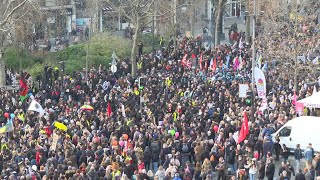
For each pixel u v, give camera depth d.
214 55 148.38
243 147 89.69
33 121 97.69
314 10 163.62
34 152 82.38
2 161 79.50
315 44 145.00
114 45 160.75
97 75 132.12
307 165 82.88
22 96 113.50
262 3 171.12
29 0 142.88
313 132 96.62
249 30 173.38
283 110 109.44
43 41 177.38
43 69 148.00
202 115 100.81
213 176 84.12
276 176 90.06
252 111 101.75
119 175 77.19
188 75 131.12
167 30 176.25
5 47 151.62
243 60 139.75
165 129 92.94
